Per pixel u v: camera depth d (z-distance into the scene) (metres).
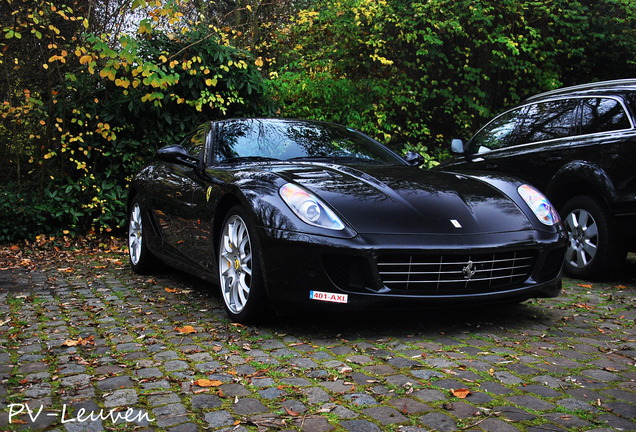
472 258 3.07
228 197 3.58
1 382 2.46
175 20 6.52
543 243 3.29
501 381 2.44
